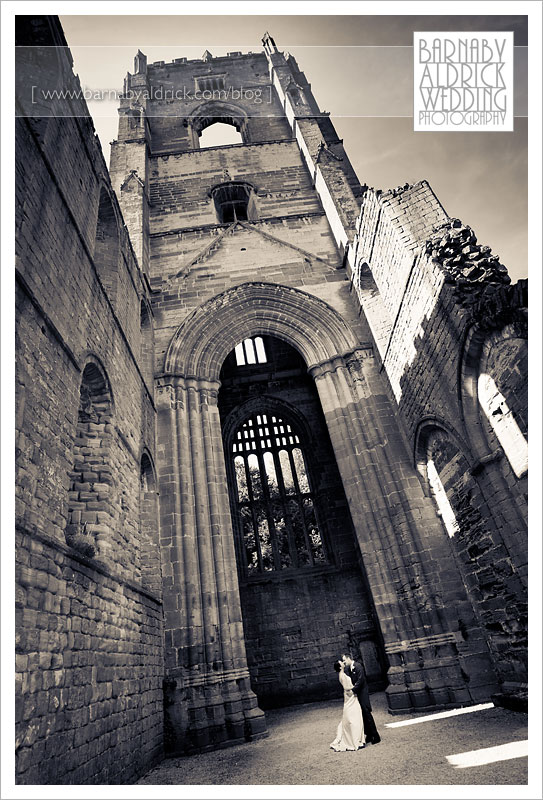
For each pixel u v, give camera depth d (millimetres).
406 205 12211
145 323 16391
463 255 9750
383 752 7504
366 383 15570
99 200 11164
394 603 12570
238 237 19516
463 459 10820
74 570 6641
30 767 4766
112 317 10680
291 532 21062
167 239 19672
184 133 25719
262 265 18562
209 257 18844
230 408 23172
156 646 10734
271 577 19297
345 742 8297
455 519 11883
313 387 23344
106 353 9891
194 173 22766
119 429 10148
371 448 14641
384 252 13320
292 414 23219
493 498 9195
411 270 11469
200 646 11758
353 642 17844
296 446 23078
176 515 13320
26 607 5180
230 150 23734
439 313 10305
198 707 10875
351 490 14438
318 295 17734
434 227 11570
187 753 10141
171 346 16328
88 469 8930
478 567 10789
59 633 5891
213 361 16703
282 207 21297
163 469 13969
